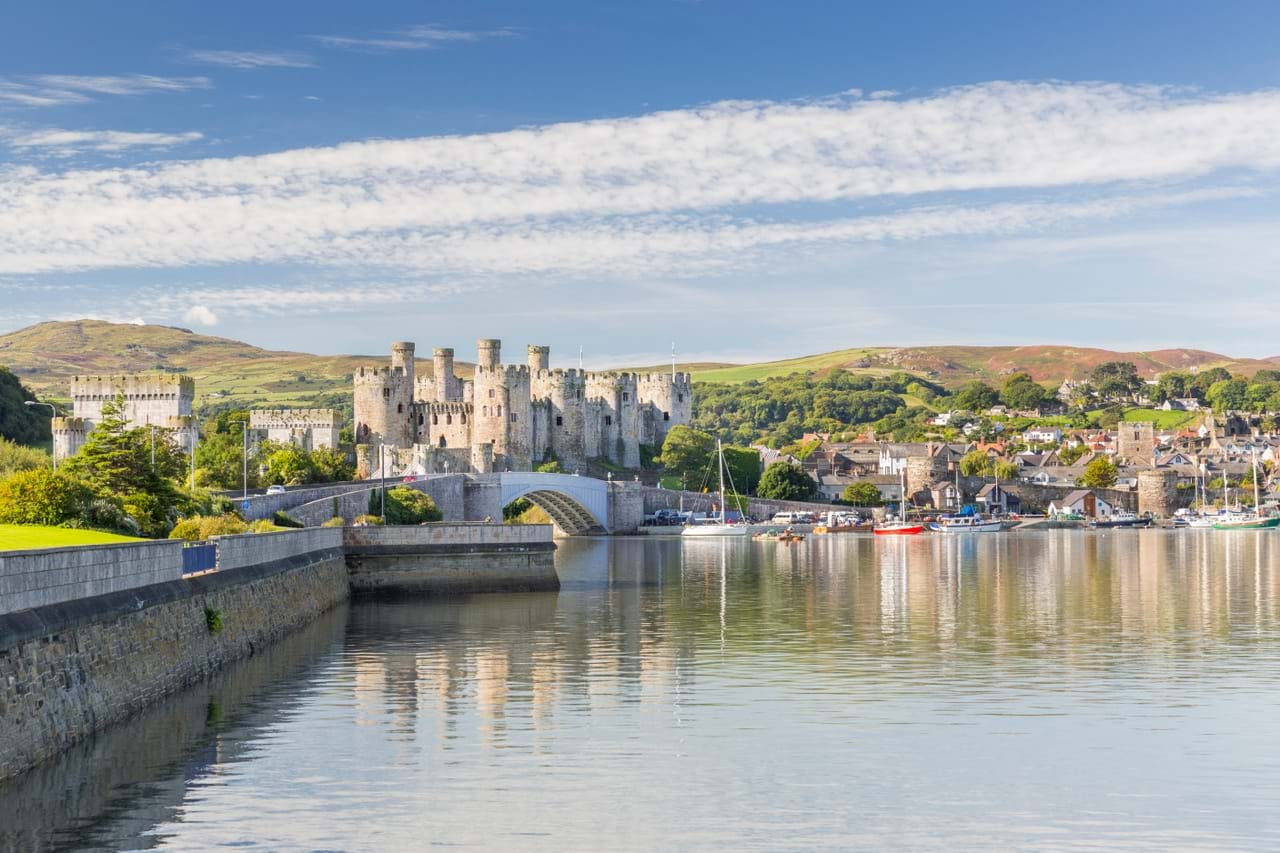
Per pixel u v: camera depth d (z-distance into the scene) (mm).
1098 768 41781
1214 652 66250
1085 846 34375
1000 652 66500
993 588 107375
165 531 83312
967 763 42344
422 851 33531
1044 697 53344
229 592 58844
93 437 86500
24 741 34500
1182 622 80062
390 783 39500
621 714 49781
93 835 34344
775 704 51875
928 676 58719
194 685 50781
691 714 49781
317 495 131500
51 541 54438
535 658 64312
